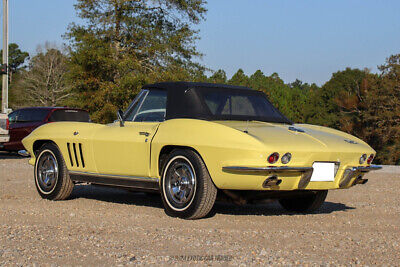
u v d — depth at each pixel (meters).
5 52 25.84
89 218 5.21
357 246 4.04
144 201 6.73
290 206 6.26
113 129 6.10
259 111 5.91
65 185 6.60
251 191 5.21
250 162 4.72
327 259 3.58
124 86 27.92
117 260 3.45
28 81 61.03
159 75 28.81
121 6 29.17
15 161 15.04
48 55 60.16
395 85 39.75
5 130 15.12
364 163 5.57
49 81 60.62
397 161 39.81
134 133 5.77
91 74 29.44
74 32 29.22
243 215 5.63
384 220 5.59
